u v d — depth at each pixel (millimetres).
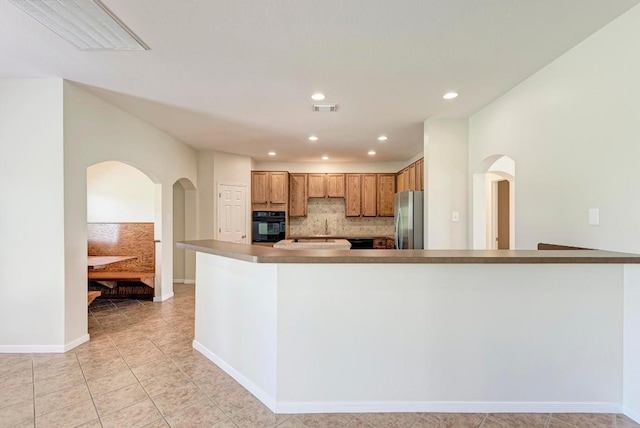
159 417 1957
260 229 6484
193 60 2455
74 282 2990
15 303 2859
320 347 2025
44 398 2156
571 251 2023
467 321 2016
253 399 2160
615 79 1960
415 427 1874
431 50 2301
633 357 1911
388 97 3195
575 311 1987
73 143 2961
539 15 1900
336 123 4086
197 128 4352
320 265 2006
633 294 1909
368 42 2195
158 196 4570
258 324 2197
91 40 2176
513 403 2014
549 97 2504
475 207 3752
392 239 6668
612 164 1991
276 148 5641
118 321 3768
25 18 1926
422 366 2025
